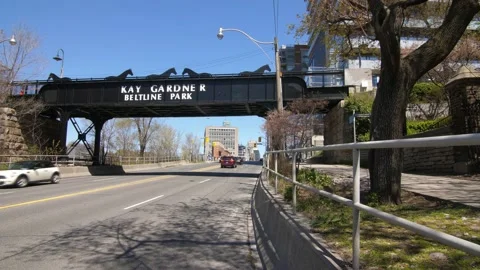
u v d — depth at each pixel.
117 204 12.79
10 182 18.62
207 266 6.05
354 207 3.42
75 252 6.71
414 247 4.30
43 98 32.75
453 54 22.62
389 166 7.28
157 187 19.56
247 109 34.41
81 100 32.09
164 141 84.31
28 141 33.84
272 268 5.57
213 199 14.71
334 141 33.25
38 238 7.71
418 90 28.33
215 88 30.14
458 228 5.01
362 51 14.98
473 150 12.52
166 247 7.18
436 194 7.79
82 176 31.23
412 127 23.12
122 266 5.95
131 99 31.14
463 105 13.05
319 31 13.73
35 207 11.81
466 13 7.11
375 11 7.41
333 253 4.05
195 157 102.25
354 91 30.64
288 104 29.09
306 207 6.65
